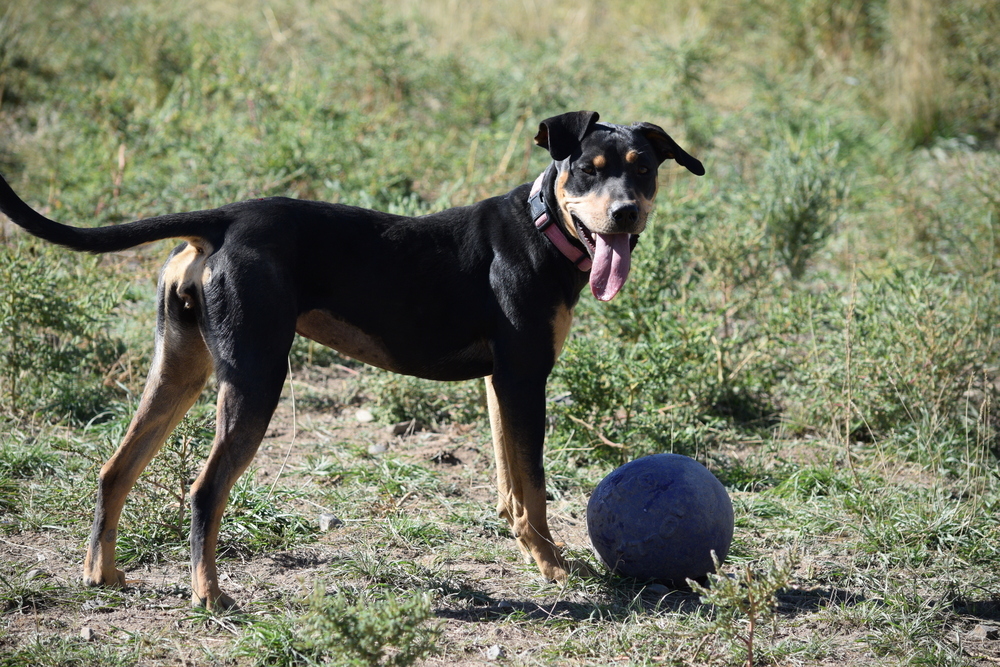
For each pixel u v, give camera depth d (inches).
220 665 252.2
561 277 305.9
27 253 450.9
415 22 877.8
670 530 295.7
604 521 303.3
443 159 639.8
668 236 479.2
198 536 275.1
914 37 780.6
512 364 304.8
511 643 270.7
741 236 506.0
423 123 737.6
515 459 310.0
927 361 423.5
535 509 307.7
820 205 546.9
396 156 613.0
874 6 870.4
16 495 344.8
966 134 759.1
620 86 800.9
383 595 289.9
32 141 668.7
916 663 265.1
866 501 362.0
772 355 462.9
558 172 305.3
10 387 417.1
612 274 292.8
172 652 256.7
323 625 233.3
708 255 498.6
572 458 405.1
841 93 829.8
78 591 284.8
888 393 426.9
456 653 263.7
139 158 613.6
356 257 297.6
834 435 427.5
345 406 459.5
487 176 598.9
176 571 304.2
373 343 309.1
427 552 327.6
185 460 322.7
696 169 318.3
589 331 474.0
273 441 414.9
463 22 977.5
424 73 765.3
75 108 677.9
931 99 766.5
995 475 387.9
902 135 767.1
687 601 297.6
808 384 443.5
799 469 397.1
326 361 501.4
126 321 484.1
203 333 279.4
